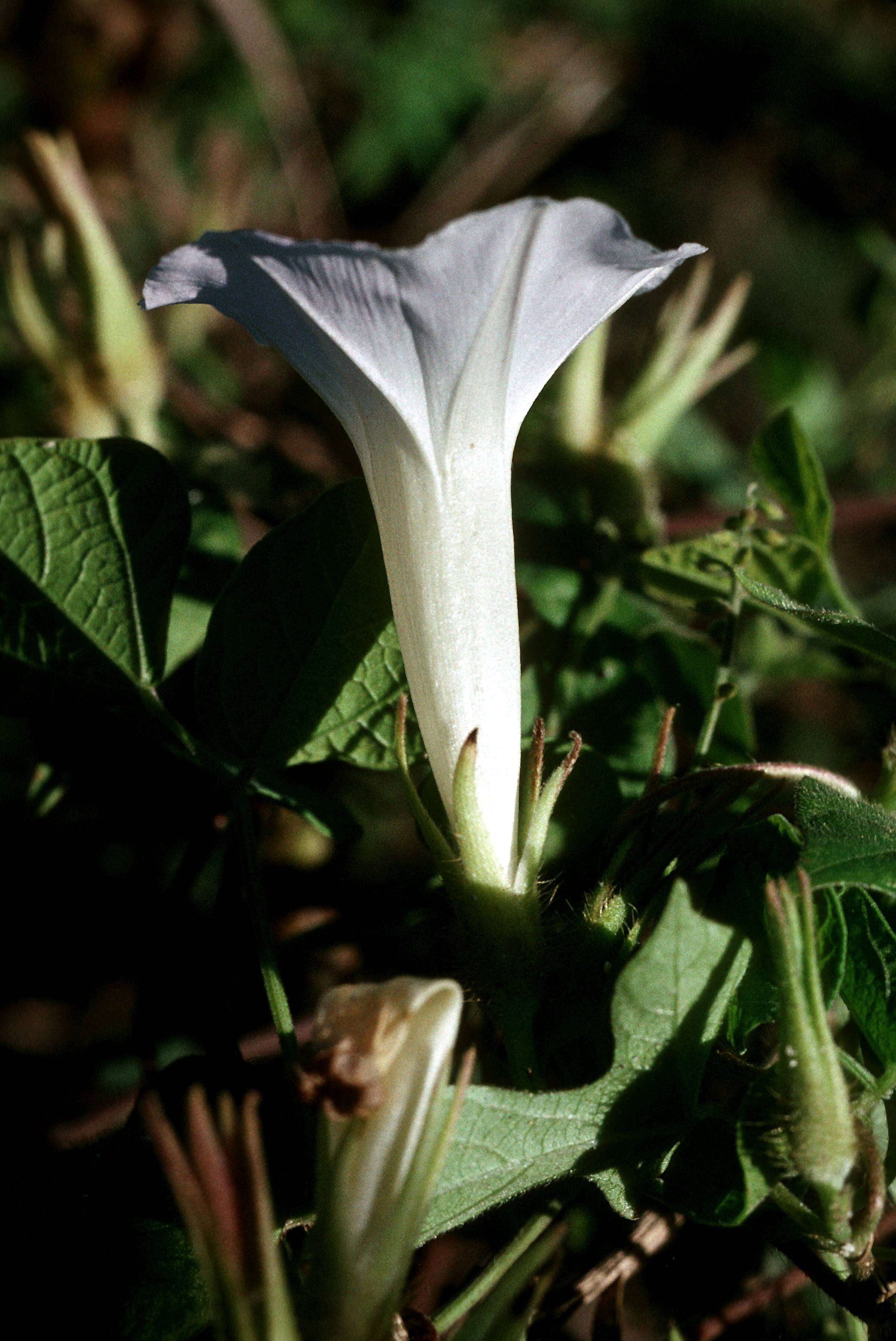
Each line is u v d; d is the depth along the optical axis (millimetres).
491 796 245
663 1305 275
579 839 270
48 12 575
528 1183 239
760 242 822
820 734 398
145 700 273
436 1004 221
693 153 845
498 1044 264
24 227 348
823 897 243
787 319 717
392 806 350
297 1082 221
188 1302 238
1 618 271
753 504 287
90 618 272
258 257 238
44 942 301
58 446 268
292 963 299
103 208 590
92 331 337
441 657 247
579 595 309
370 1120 220
